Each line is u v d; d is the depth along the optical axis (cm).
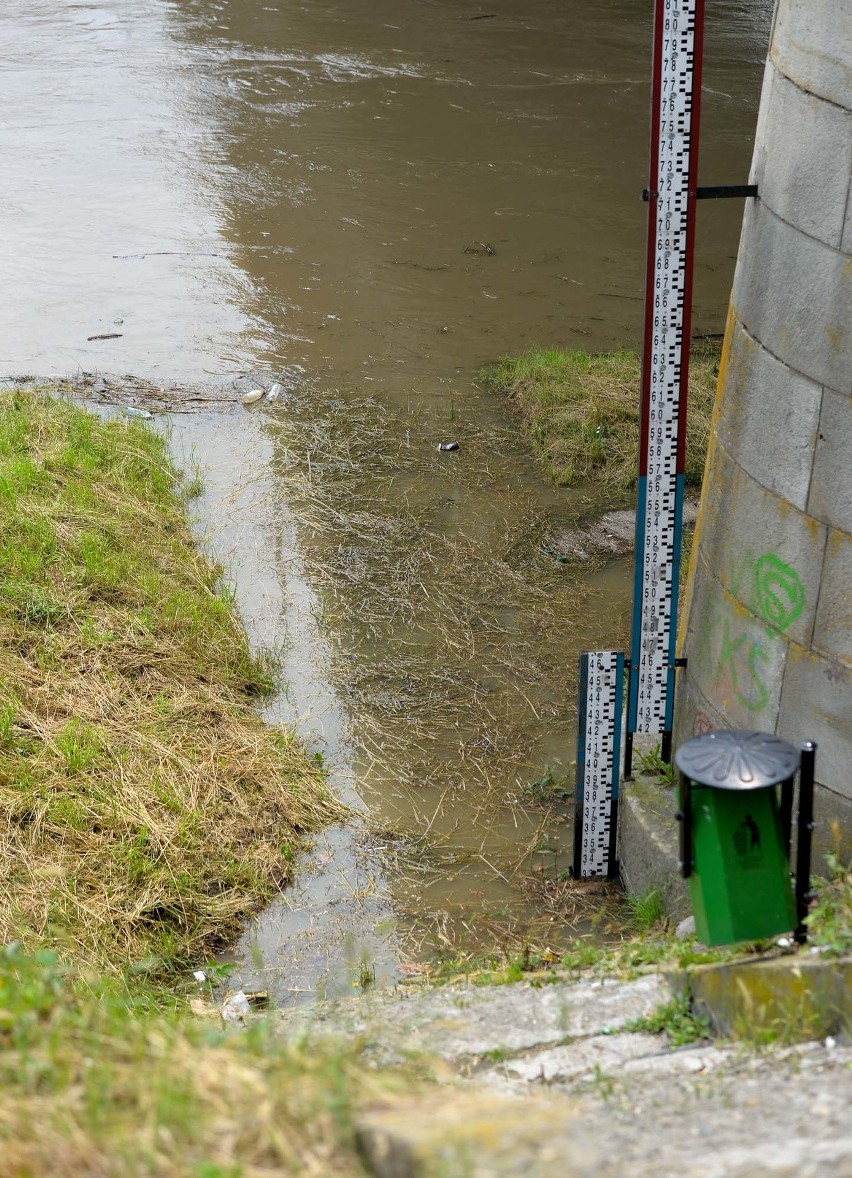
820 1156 225
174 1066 251
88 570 743
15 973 303
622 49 2038
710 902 358
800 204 416
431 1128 219
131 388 1022
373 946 516
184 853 550
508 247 1326
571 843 582
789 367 431
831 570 427
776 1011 345
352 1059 281
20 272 1238
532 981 415
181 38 2038
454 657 721
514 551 823
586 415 966
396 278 1248
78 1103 237
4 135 1616
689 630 523
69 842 544
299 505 870
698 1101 285
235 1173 210
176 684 668
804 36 407
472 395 1027
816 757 446
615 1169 229
